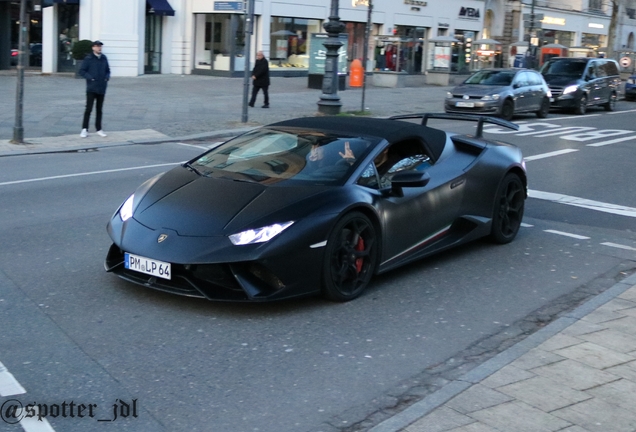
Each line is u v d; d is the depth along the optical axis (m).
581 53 49.09
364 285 5.99
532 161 13.70
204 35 33.91
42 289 5.95
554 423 3.87
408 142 6.76
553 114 25.30
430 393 4.38
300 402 4.23
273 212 5.47
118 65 31.62
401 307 5.82
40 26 31.67
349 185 5.92
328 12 36.91
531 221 8.90
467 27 45.91
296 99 24.94
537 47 42.62
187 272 5.34
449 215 6.88
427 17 43.00
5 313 5.41
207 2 33.25
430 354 4.96
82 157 13.45
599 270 6.94
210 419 4.01
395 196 6.23
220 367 4.65
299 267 5.41
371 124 6.84
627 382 4.38
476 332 5.37
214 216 5.51
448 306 5.88
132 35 31.73
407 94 28.84
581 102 25.08
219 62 33.53
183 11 33.88
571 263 7.15
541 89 23.42
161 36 33.75
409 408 4.05
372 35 40.28
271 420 4.02
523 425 3.85
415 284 6.39
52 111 19.45
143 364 4.65
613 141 17.03
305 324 5.38
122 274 5.75
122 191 10.20
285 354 4.88
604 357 4.75
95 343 4.93
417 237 6.52
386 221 6.12
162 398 4.22
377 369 4.70
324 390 4.39
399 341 5.16
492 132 18.34
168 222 5.57
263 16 34.09
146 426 3.91
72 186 10.50
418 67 43.78
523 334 5.35
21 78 14.36
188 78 31.95
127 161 13.00
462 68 45.78
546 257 7.33
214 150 6.81
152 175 11.55
